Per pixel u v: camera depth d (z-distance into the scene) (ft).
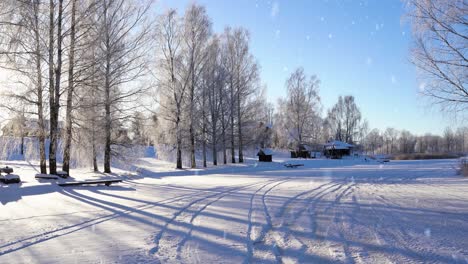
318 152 211.82
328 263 15.19
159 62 90.02
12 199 35.04
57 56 51.26
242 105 126.52
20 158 88.84
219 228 21.77
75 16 52.34
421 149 347.56
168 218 25.02
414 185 50.67
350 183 54.03
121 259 15.60
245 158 155.22
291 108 181.16
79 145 60.23
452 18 39.81
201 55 97.71
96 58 53.98
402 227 22.31
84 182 48.32
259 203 32.24
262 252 16.70
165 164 108.17
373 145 358.02
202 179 63.00
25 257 15.94
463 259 15.72
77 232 20.81
